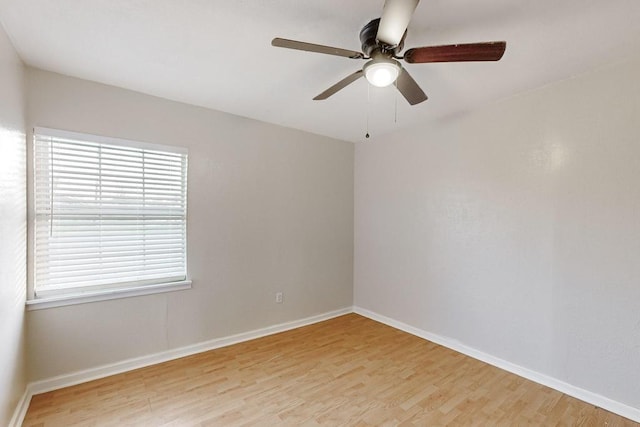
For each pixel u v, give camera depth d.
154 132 2.52
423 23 1.54
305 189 3.51
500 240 2.54
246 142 3.04
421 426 1.83
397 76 1.56
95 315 2.28
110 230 2.36
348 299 3.94
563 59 1.91
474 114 2.72
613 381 1.97
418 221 3.21
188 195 2.70
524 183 2.40
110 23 1.59
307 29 1.63
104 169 2.32
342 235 3.87
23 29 1.63
